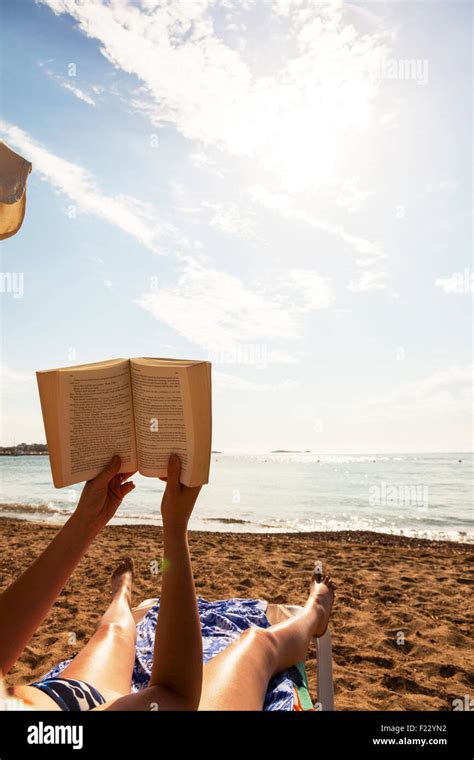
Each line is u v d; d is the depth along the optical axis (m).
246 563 6.32
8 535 8.46
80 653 1.56
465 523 12.85
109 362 1.18
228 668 1.34
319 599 2.41
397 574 5.86
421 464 47.81
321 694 2.26
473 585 5.36
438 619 4.24
